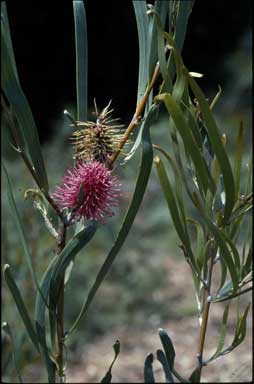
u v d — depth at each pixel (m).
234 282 2.23
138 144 2.19
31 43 13.06
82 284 6.83
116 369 6.35
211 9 13.36
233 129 9.77
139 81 2.22
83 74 2.32
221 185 2.34
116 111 13.46
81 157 2.20
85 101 2.33
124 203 7.59
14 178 6.83
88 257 6.96
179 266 7.97
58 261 2.23
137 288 7.19
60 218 2.20
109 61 13.48
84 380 6.20
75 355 6.46
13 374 4.75
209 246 2.32
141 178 2.09
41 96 12.95
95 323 6.78
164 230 8.04
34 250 5.12
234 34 13.38
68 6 13.18
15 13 12.98
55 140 8.73
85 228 2.20
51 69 13.05
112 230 7.32
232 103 11.16
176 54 1.97
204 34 13.34
